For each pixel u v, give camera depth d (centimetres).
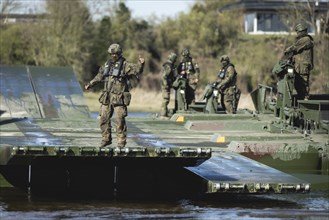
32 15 13638
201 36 13262
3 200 3002
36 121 4244
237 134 3850
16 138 3394
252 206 3019
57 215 2731
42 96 4934
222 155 3462
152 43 13862
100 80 2898
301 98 4262
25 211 2794
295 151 3594
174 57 5066
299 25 4238
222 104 4856
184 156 2816
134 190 3170
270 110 4653
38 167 3133
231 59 12256
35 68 5281
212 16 13600
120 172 3158
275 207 3011
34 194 3139
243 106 8562
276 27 13412
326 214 2867
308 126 3956
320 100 4112
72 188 3158
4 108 4750
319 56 9888
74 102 4919
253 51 11975
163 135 3822
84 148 2777
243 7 13638
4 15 13012
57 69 5300
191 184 3077
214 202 3072
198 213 2825
